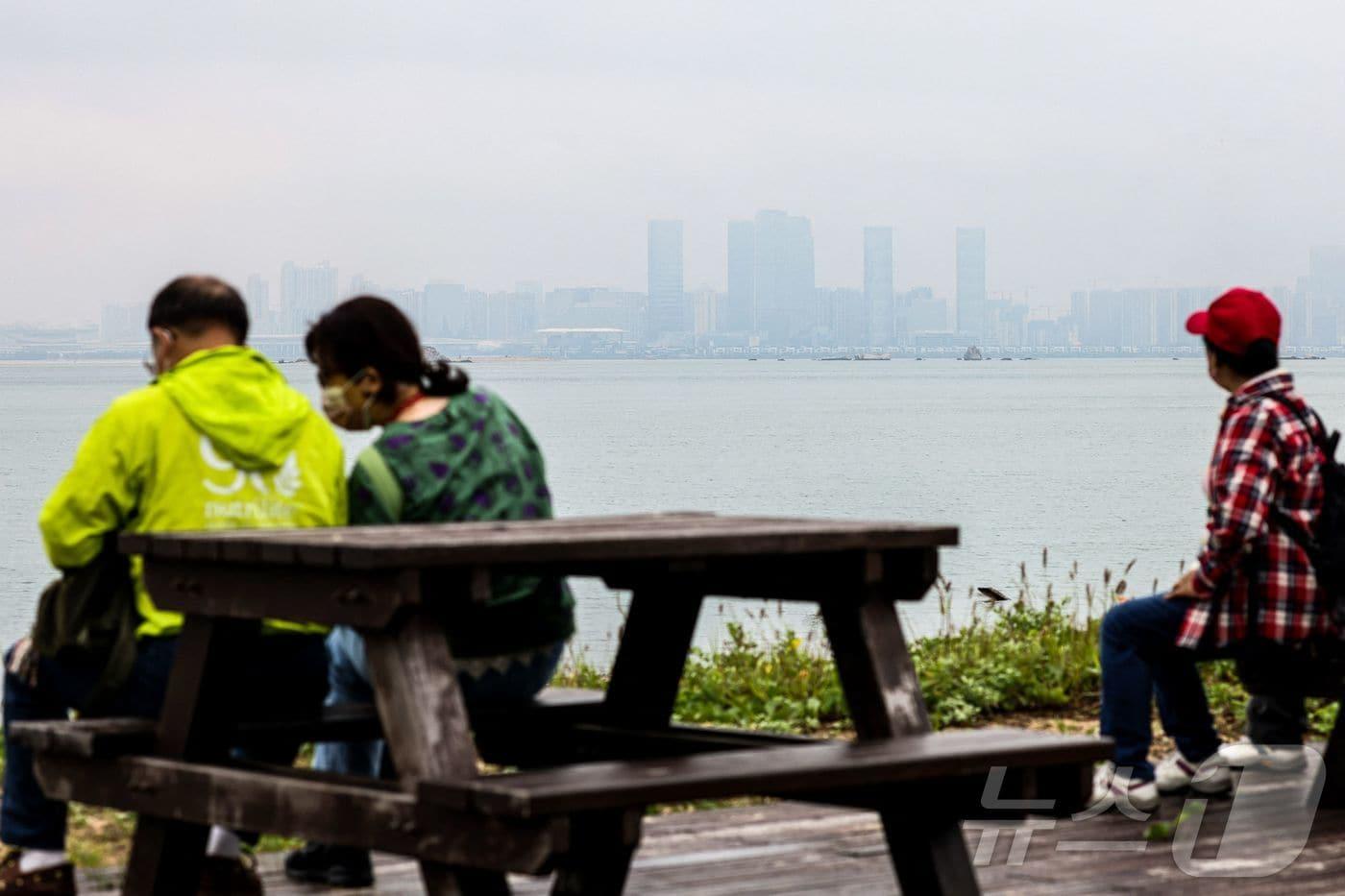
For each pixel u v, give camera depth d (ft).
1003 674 30.73
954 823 13.75
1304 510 21.11
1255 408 21.02
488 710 16.39
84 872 17.84
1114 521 110.52
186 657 13.67
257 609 12.95
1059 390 579.48
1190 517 113.19
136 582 15.05
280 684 15.67
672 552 12.75
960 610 49.93
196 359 15.42
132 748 13.87
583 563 14.33
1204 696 22.59
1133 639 21.77
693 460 183.11
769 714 29.19
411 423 16.20
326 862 17.44
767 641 37.65
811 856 18.76
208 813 13.10
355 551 11.75
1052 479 154.30
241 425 15.23
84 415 366.63
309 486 15.70
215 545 12.82
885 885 17.38
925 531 14.23
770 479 153.79
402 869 18.22
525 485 16.49
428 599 12.23
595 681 33.19
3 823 15.70
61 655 14.88
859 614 14.26
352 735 15.44
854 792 13.98
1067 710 30.14
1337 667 21.54
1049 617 36.78
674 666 16.51
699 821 20.68
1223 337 21.31
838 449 206.49
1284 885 17.76
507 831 11.28
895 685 14.20
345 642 16.55
